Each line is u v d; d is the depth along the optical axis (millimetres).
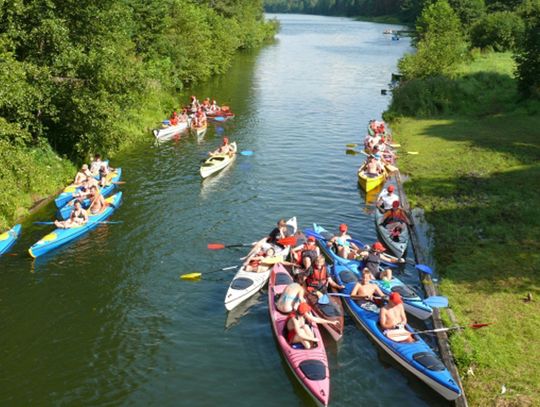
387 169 23641
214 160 24781
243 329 13023
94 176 22422
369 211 20000
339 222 18984
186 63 45531
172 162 25891
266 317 13539
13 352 12102
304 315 11828
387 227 17703
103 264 15984
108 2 23781
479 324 11875
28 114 19984
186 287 14836
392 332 11984
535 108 32594
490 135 28781
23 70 19453
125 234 17891
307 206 20391
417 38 77688
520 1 73438
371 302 13328
